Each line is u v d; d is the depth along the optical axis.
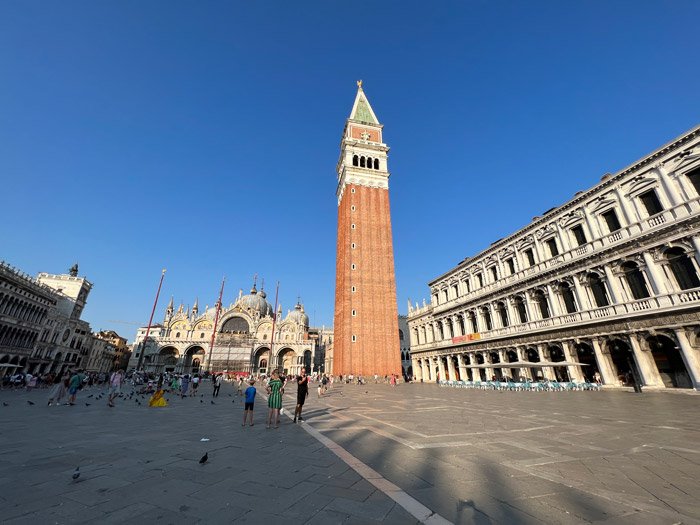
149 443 11.38
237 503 6.18
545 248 43.47
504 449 10.24
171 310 125.94
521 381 42.34
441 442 11.31
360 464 8.66
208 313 118.00
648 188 32.34
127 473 7.97
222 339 113.75
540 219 43.78
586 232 37.94
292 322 124.62
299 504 6.13
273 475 7.84
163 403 24.50
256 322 120.62
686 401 21.88
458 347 59.47
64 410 20.59
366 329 74.12
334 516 5.63
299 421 16.48
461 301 59.06
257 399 31.72
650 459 8.92
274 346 118.62
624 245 33.03
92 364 102.94
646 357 30.48
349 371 70.81
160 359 109.62
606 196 36.16
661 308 29.28
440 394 34.69
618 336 32.84
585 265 36.88
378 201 85.38
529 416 17.14
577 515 5.62
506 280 49.28
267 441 11.76
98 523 5.37
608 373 33.59
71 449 10.39
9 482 7.27
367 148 89.94
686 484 7.01
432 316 69.69
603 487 6.93
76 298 85.75
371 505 6.07
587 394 29.03
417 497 6.45
